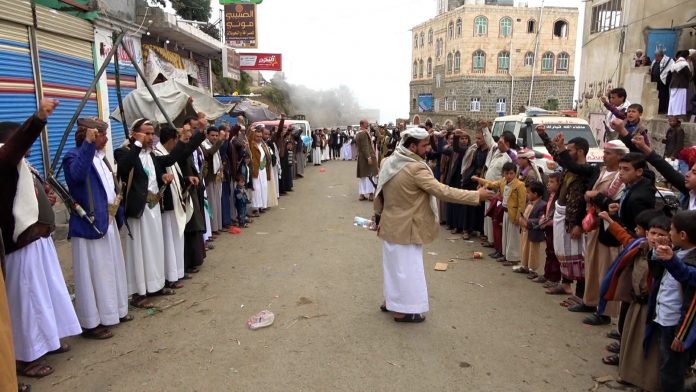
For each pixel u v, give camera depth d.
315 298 5.67
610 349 4.33
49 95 8.84
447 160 9.52
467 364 4.17
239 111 16.22
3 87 7.69
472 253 7.68
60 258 7.01
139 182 5.13
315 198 13.25
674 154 10.77
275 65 25.98
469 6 51.44
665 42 17.14
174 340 4.61
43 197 4.04
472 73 52.56
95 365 4.16
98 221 4.54
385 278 5.07
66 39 9.45
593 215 4.76
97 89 10.59
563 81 53.19
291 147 14.66
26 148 3.58
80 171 4.31
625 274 3.80
